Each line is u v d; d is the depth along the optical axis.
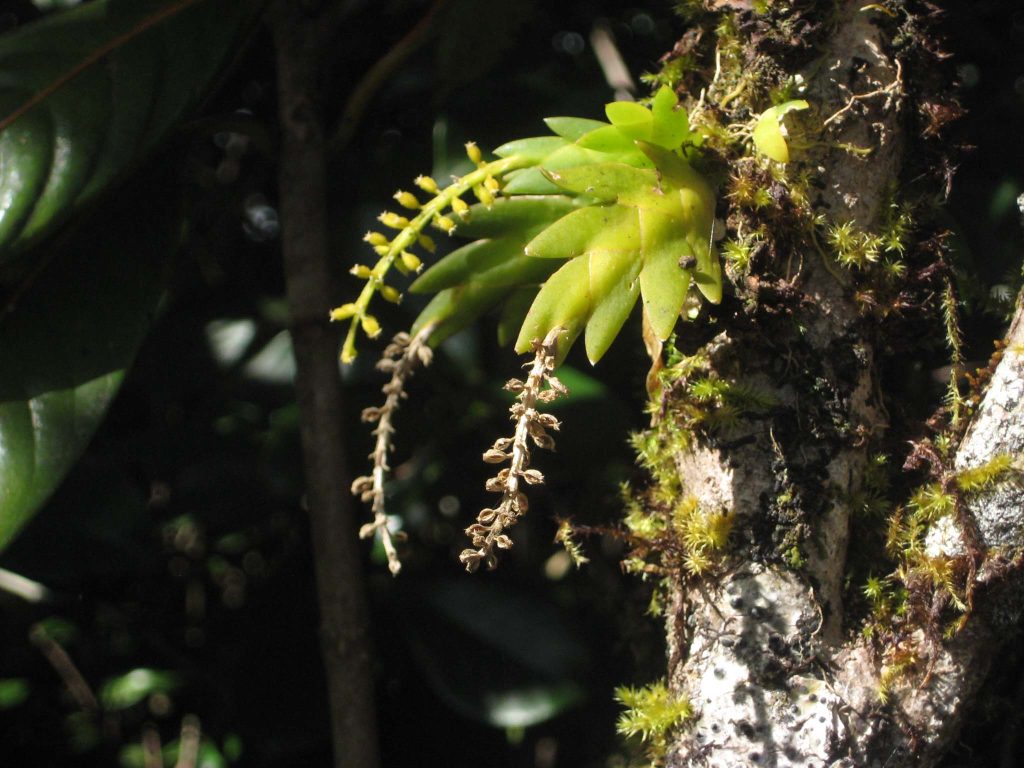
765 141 0.43
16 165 0.48
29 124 0.48
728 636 0.44
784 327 0.45
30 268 0.49
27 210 0.47
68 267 0.49
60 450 0.48
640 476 0.49
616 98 0.54
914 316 0.46
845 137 0.45
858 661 0.44
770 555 0.44
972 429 0.44
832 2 0.45
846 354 0.45
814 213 0.45
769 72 0.45
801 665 0.44
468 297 0.46
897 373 0.46
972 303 0.48
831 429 0.45
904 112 0.45
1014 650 0.46
